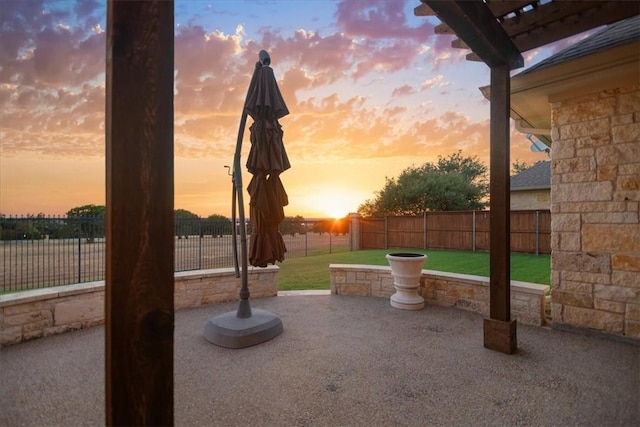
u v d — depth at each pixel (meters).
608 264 3.81
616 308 3.76
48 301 4.07
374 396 2.70
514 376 3.01
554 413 2.44
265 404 2.60
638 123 3.63
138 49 1.17
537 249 12.28
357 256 12.99
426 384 2.88
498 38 3.16
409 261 5.20
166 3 1.23
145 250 1.17
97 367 3.24
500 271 3.58
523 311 4.45
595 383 2.87
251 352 3.62
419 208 20.36
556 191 4.21
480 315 4.87
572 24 3.28
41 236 5.91
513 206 15.96
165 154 1.21
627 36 3.49
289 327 4.43
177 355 3.56
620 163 3.74
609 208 3.80
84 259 8.73
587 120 3.97
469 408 2.52
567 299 4.11
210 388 2.86
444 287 5.34
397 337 4.03
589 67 3.53
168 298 1.21
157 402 1.18
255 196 4.09
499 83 3.51
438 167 25.75
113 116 1.12
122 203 1.13
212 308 5.31
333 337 4.06
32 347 3.72
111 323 1.12
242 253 4.28
